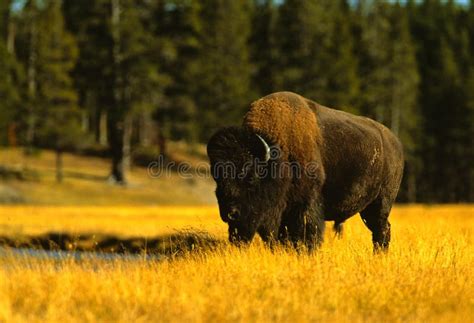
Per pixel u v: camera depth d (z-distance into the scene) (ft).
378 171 158.61
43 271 113.09
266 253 124.36
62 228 290.35
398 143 169.89
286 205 137.80
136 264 126.72
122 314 91.76
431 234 170.71
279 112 138.72
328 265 118.42
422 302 101.30
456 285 111.24
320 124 145.89
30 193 617.21
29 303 97.45
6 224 312.71
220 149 127.24
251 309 94.53
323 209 144.97
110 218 379.55
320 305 98.07
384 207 164.35
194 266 120.98
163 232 266.98
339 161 146.92
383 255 132.77
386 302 100.83
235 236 129.70
